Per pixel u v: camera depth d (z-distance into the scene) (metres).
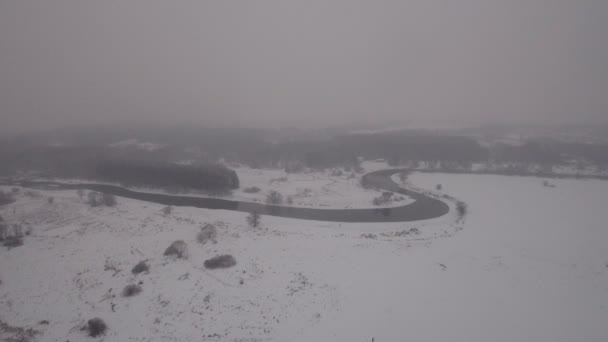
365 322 27.20
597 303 31.23
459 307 29.97
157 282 33.28
